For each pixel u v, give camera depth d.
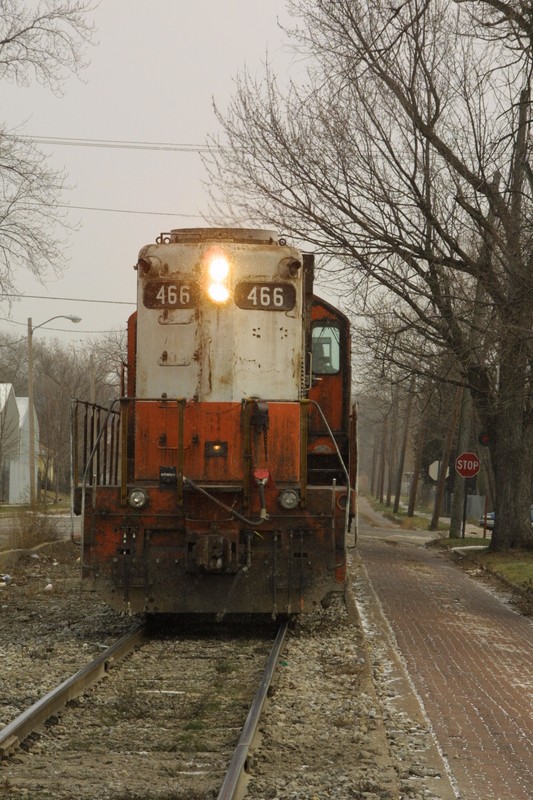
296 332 22.61
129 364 23.69
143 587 21.61
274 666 18.03
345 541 21.86
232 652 20.56
